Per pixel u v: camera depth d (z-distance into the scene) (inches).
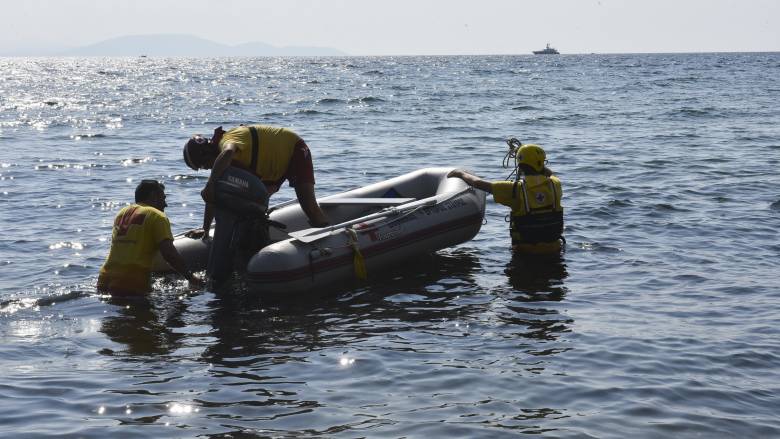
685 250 285.7
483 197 295.7
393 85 1959.9
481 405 152.5
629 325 202.4
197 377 168.6
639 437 138.3
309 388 161.9
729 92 1455.5
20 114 1084.5
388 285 247.3
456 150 640.4
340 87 1892.2
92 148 678.5
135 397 157.1
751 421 145.3
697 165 513.3
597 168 510.6
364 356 181.2
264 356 182.5
